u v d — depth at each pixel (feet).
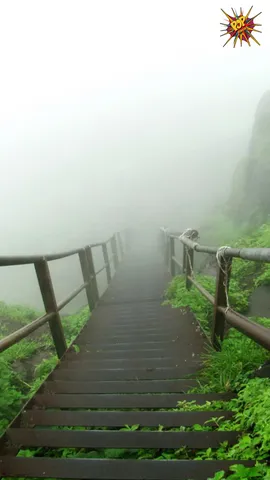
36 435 6.36
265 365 7.32
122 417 6.82
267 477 4.31
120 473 5.32
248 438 5.31
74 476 5.38
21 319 19.20
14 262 7.59
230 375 7.90
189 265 17.81
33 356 13.30
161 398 7.54
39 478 5.49
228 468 5.08
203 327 13.21
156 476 5.19
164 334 13.03
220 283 9.42
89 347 12.36
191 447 5.83
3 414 8.13
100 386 8.46
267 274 17.79
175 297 19.34
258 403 6.00
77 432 6.34
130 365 10.00
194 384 8.27
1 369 10.57
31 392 9.52
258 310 15.05
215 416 6.56
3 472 5.51
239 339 10.51
